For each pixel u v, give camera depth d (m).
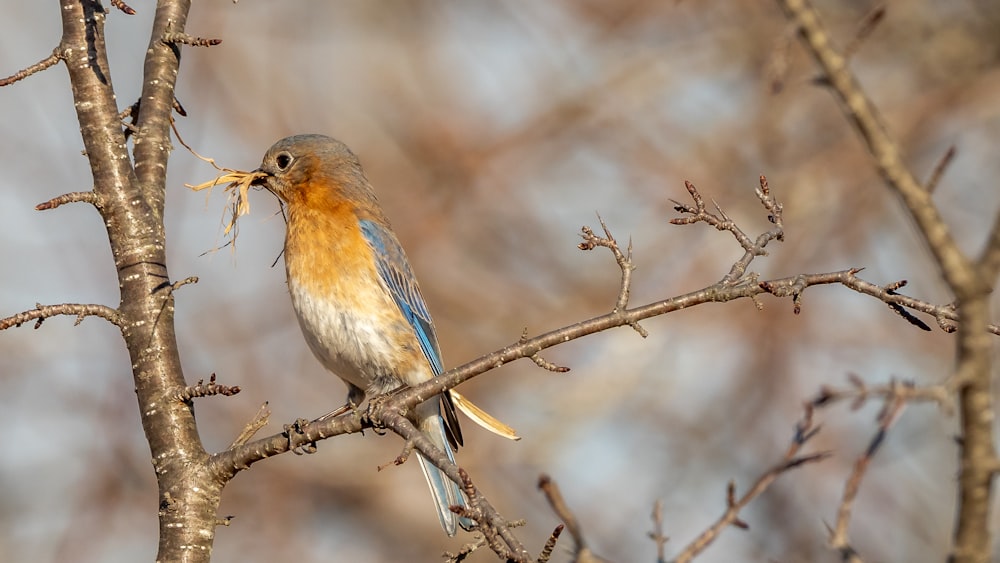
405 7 17.92
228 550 14.75
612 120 17.05
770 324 15.37
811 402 5.39
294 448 6.59
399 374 9.09
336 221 9.17
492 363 6.39
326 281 9.08
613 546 14.63
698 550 5.19
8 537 13.29
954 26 16.86
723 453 15.12
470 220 16.50
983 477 4.16
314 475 15.34
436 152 16.80
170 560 6.49
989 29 16.77
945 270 4.13
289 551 14.76
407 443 6.16
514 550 5.24
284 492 15.12
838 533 4.94
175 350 6.90
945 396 4.07
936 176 4.17
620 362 15.12
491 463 15.09
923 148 16.47
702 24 17.47
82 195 6.96
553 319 15.84
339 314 9.03
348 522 15.42
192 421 6.77
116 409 13.76
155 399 6.75
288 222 9.41
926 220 4.13
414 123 17.08
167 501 6.59
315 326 9.13
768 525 13.90
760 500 14.03
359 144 16.89
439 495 8.88
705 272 15.70
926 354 15.12
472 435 15.22
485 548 15.58
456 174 16.73
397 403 6.42
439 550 15.48
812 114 16.89
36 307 6.58
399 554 15.42
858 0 17.16
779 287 6.27
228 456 6.64
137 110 7.63
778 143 16.61
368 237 9.19
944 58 16.89
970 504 4.20
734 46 17.25
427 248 16.16
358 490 15.43
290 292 9.30
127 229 7.02
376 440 15.72
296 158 9.38
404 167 16.86
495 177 16.83
